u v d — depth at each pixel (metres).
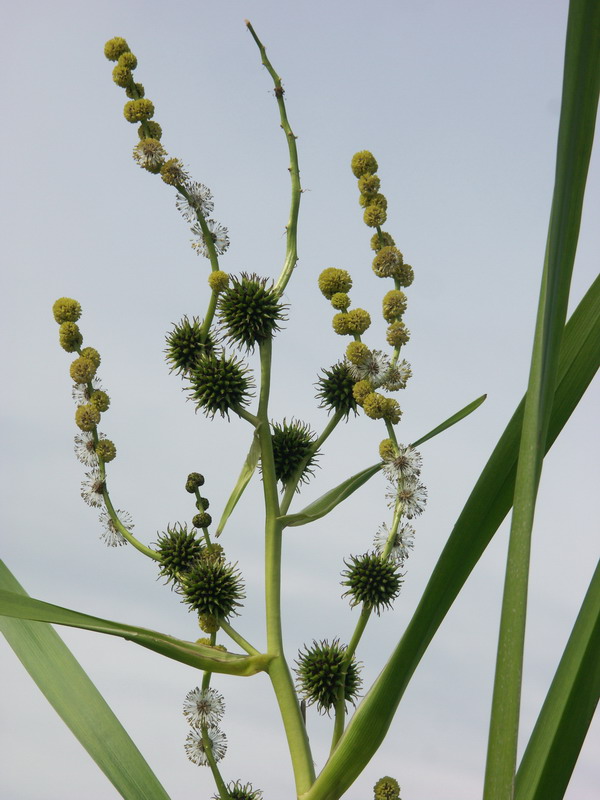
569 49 0.44
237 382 0.54
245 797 0.54
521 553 0.46
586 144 0.45
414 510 0.54
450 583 0.49
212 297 0.55
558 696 0.49
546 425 0.47
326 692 0.53
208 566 0.54
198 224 0.55
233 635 0.54
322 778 0.51
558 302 0.46
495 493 0.49
